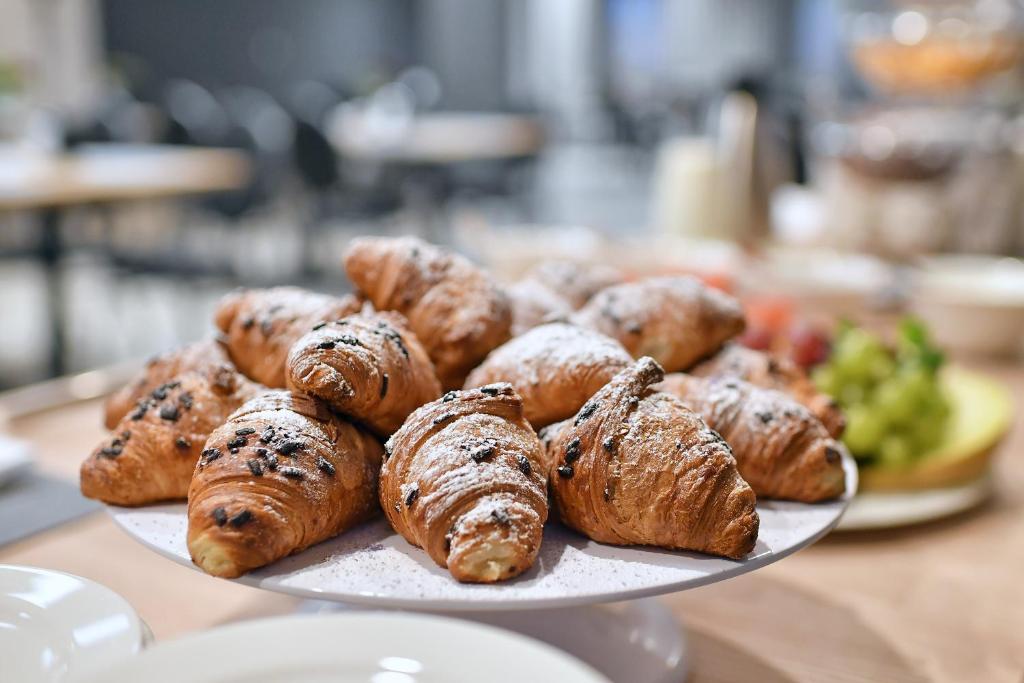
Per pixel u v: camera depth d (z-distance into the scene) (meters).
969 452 0.84
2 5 6.28
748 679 0.62
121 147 4.61
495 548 0.54
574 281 0.80
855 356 0.92
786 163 2.41
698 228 1.74
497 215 6.68
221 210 4.53
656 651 0.63
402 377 0.61
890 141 1.90
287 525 0.55
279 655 0.48
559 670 0.47
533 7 9.90
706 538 0.57
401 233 5.65
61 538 0.76
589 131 10.13
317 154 4.38
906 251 1.74
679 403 0.60
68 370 3.38
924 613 0.69
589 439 0.58
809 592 0.72
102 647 0.51
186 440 0.62
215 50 7.98
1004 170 1.88
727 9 9.49
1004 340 1.28
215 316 0.74
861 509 0.80
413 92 8.59
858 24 2.01
